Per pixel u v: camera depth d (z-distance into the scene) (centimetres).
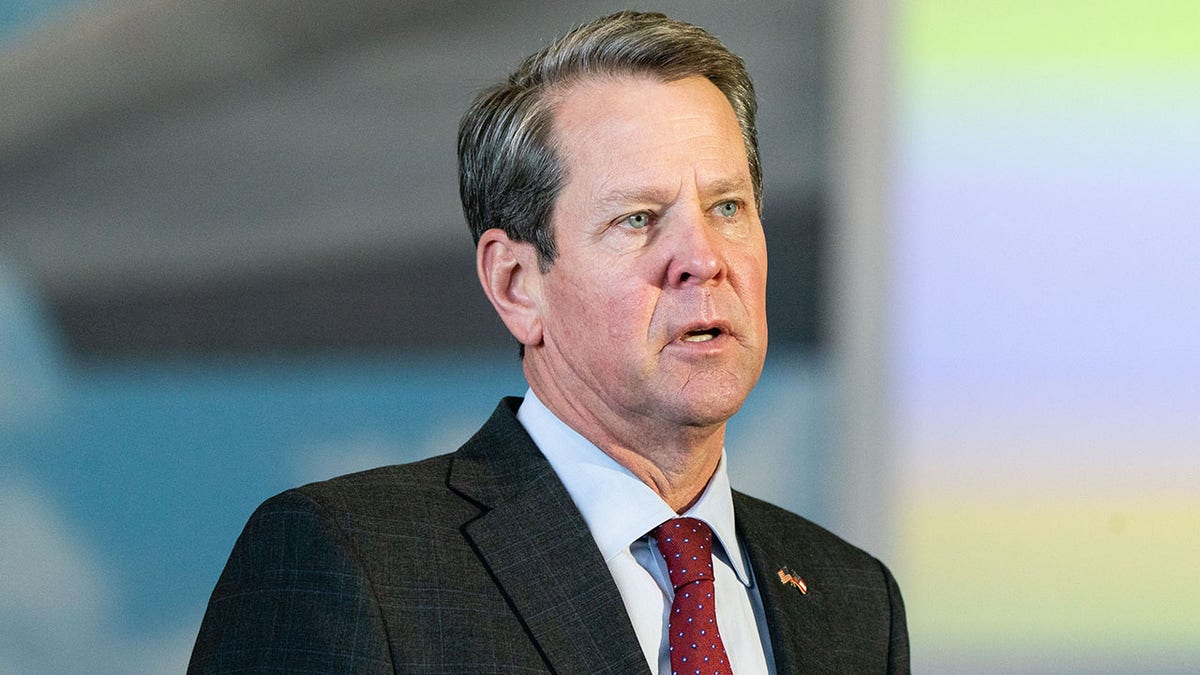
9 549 1103
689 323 553
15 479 1111
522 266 600
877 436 1223
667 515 585
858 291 1227
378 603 518
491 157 600
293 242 1172
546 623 539
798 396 1219
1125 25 1266
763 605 616
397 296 1179
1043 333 1248
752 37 1224
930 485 1230
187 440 1141
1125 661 1230
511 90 598
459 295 1186
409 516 554
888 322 1231
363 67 1189
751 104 620
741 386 565
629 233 566
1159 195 1266
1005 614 1226
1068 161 1258
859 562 698
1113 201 1262
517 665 524
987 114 1252
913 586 1223
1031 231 1253
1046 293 1251
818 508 1216
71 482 1120
